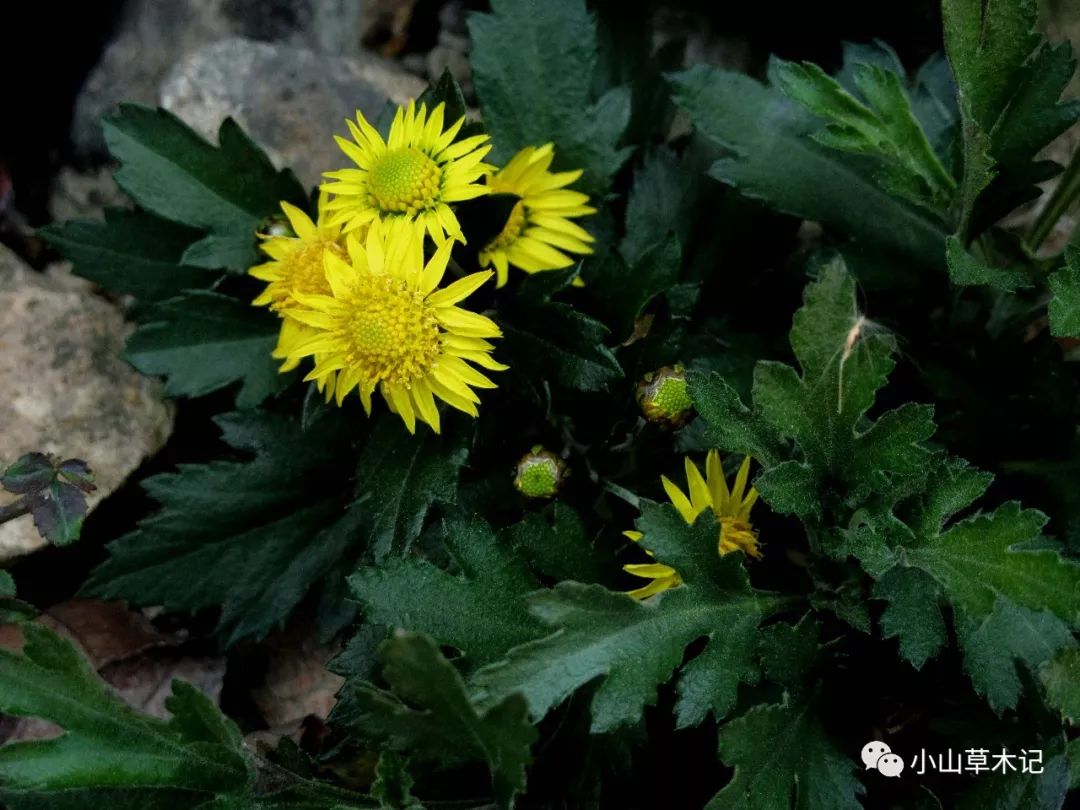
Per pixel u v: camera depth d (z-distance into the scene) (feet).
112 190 0.79
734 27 0.78
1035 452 0.64
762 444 0.57
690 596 0.55
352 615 0.67
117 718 0.54
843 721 0.58
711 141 0.69
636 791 0.60
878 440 0.56
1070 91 0.72
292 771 0.58
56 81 0.80
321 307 0.58
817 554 0.59
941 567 0.54
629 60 0.72
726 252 0.69
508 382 0.62
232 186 0.68
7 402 0.68
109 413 0.70
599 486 0.65
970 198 0.60
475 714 0.48
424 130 0.59
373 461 0.62
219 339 0.68
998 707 0.54
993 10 0.57
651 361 0.62
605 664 0.53
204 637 0.69
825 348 0.56
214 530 0.66
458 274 0.64
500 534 0.56
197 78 0.74
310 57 0.75
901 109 0.62
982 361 0.65
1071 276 0.56
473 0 0.80
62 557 0.69
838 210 0.66
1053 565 0.52
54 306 0.71
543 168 0.64
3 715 0.64
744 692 0.60
